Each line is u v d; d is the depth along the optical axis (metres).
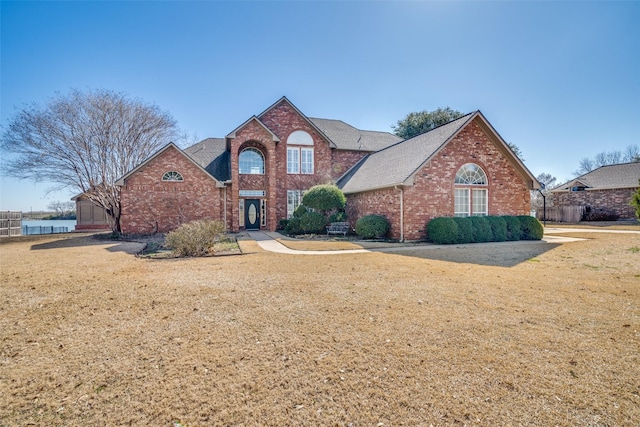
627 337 3.83
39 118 18.25
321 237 16.27
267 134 20.73
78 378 3.03
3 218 21.86
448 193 15.08
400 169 15.44
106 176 19.86
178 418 2.43
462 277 7.12
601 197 28.16
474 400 2.63
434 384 2.87
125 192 18.14
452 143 15.20
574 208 27.91
